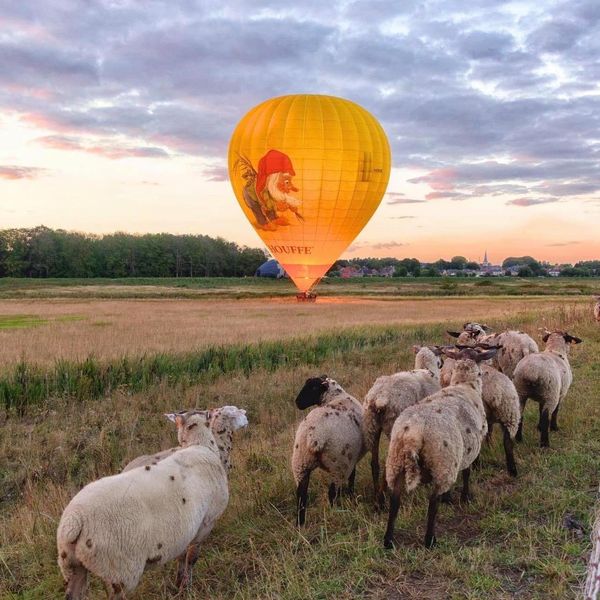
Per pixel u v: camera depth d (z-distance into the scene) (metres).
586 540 5.41
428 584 4.91
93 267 135.12
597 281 114.88
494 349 6.96
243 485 7.44
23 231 131.50
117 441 10.69
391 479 5.75
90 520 4.33
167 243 146.12
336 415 6.80
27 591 5.55
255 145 38.31
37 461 9.73
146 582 5.54
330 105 37.53
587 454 7.66
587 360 14.33
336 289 83.19
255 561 5.65
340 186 38.06
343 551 5.56
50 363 16.14
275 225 40.81
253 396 13.28
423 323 28.30
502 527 5.79
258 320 33.50
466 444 6.07
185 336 23.80
